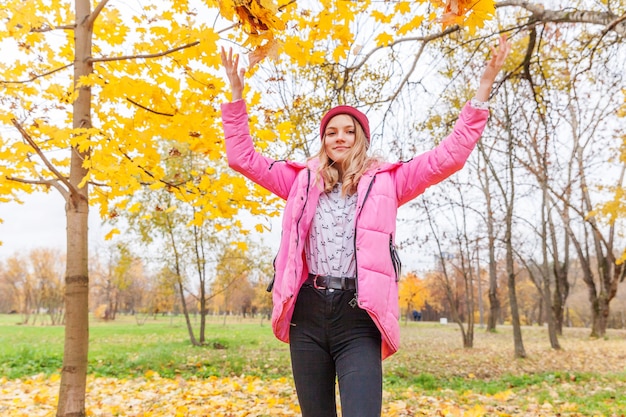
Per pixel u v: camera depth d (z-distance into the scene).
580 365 10.75
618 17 4.81
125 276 19.11
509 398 6.29
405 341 18.69
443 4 1.97
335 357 1.73
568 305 39.94
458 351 14.26
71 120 4.10
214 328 26.02
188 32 3.20
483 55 6.80
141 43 3.50
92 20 3.75
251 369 9.03
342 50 3.59
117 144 3.63
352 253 1.78
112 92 3.48
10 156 3.52
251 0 1.89
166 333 20.55
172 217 13.11
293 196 1.92
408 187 1.84
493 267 23.45
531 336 22.52
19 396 5.54
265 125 3.78
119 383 7.05
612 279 20.30
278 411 4.73
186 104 3.66
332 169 1.89
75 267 3.70
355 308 1.71
